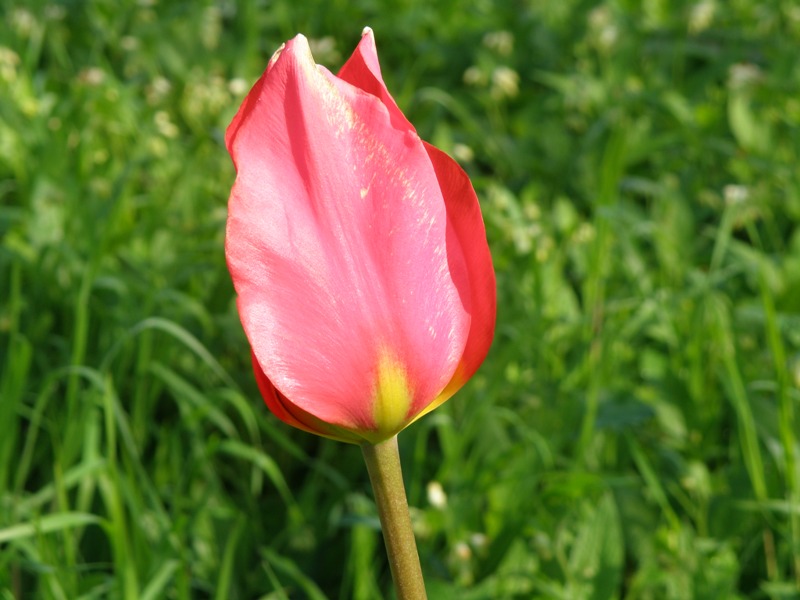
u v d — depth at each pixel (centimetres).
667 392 79
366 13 162
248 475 82
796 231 107
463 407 80
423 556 65
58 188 101
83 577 69
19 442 81
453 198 36
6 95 121
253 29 145
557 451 75
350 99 35
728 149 119
